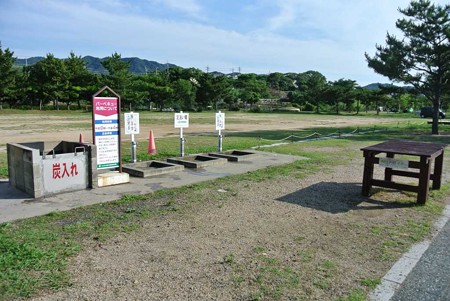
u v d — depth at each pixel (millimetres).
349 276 3707
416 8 22906
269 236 4758
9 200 6211
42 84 51188
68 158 6785
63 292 3236
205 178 8344
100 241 4445
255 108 70438
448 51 22547
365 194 6898
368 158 6824
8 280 3391
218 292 3312
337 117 52750
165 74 74938
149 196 6676
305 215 5699
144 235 4688
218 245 4410
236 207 6051
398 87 26188
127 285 3393
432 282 3637
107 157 7840
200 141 16000
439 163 7367
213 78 65688
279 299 3227
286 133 21859
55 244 4293
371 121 41719
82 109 55188
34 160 6281
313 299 3246
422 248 4492
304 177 8562
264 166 9984
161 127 25734
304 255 4176
